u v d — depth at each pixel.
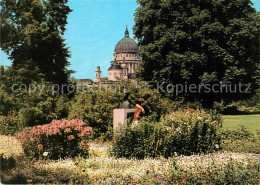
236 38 36.16
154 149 11.08
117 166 9.52
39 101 19.16
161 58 36.62
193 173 7.63
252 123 24.06
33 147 10.82
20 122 19.08
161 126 11.52
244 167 8.11
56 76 38.62
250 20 38.16
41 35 37.72
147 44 39.62
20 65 37.38
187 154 11.89
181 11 36.91
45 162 10.36
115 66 118.44
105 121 15.84
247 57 37.59
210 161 10.05
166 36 36.03
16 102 22.23
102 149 12.85
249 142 13.88
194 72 36.53
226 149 12.98
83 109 16.20
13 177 7.65
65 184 7.32
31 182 7.39
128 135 11.11
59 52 40.09
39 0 38.88
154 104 16.70
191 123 12.27
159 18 37.12
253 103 56.53
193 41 36.69
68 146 11.15
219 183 7.16
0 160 9.09
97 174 8.26
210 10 37.22
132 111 13.29
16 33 37.66
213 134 12.72
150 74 38.34
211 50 35.50
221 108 36.53
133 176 8.08
